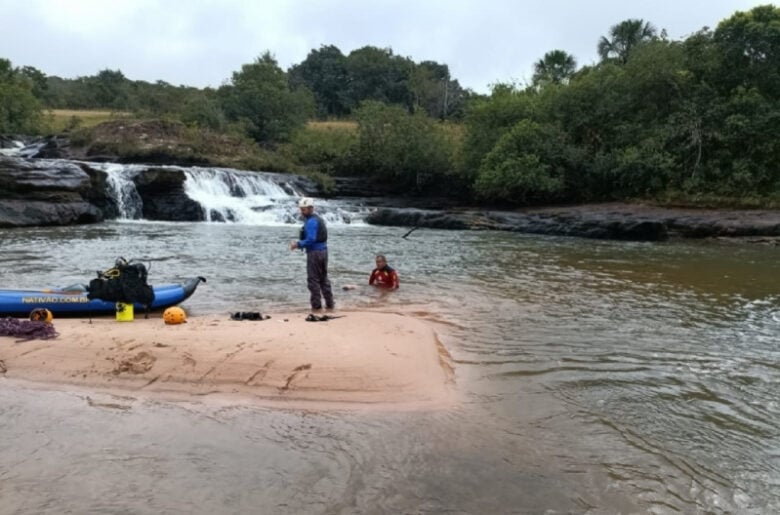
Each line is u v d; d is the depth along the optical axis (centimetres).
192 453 386
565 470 376
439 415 457
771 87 2930
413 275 1199
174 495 335
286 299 912
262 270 1186
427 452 395
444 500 337
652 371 588
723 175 2806
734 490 359
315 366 522
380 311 841
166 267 1196
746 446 420
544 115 3312
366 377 509
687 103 2947
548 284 1113
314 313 808
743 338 730
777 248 1931
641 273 1286
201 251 1458
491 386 530
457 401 489
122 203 2381
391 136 3488
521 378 554
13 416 438
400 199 3356
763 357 649
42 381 507
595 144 3203
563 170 2994
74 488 340
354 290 1011
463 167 3356
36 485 342
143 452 386
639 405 493
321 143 3909
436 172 3484
